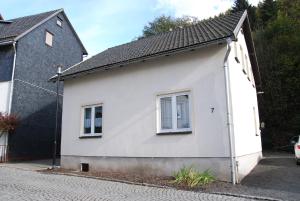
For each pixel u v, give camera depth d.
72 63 25.08
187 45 11.12
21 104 18.88
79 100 14.77
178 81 11.65
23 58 19.22
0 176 11.71
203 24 15.72
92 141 13.83
